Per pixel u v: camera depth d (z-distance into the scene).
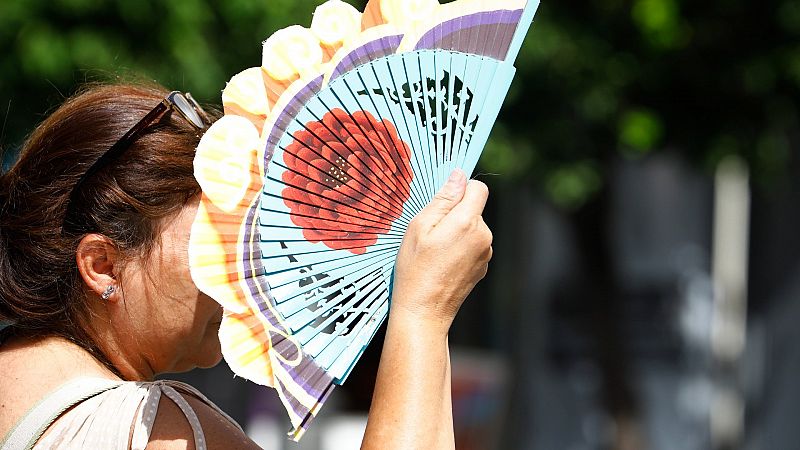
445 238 5.50
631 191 40.69
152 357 5.98
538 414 36.50
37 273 5.81
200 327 5.98
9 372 5.73
